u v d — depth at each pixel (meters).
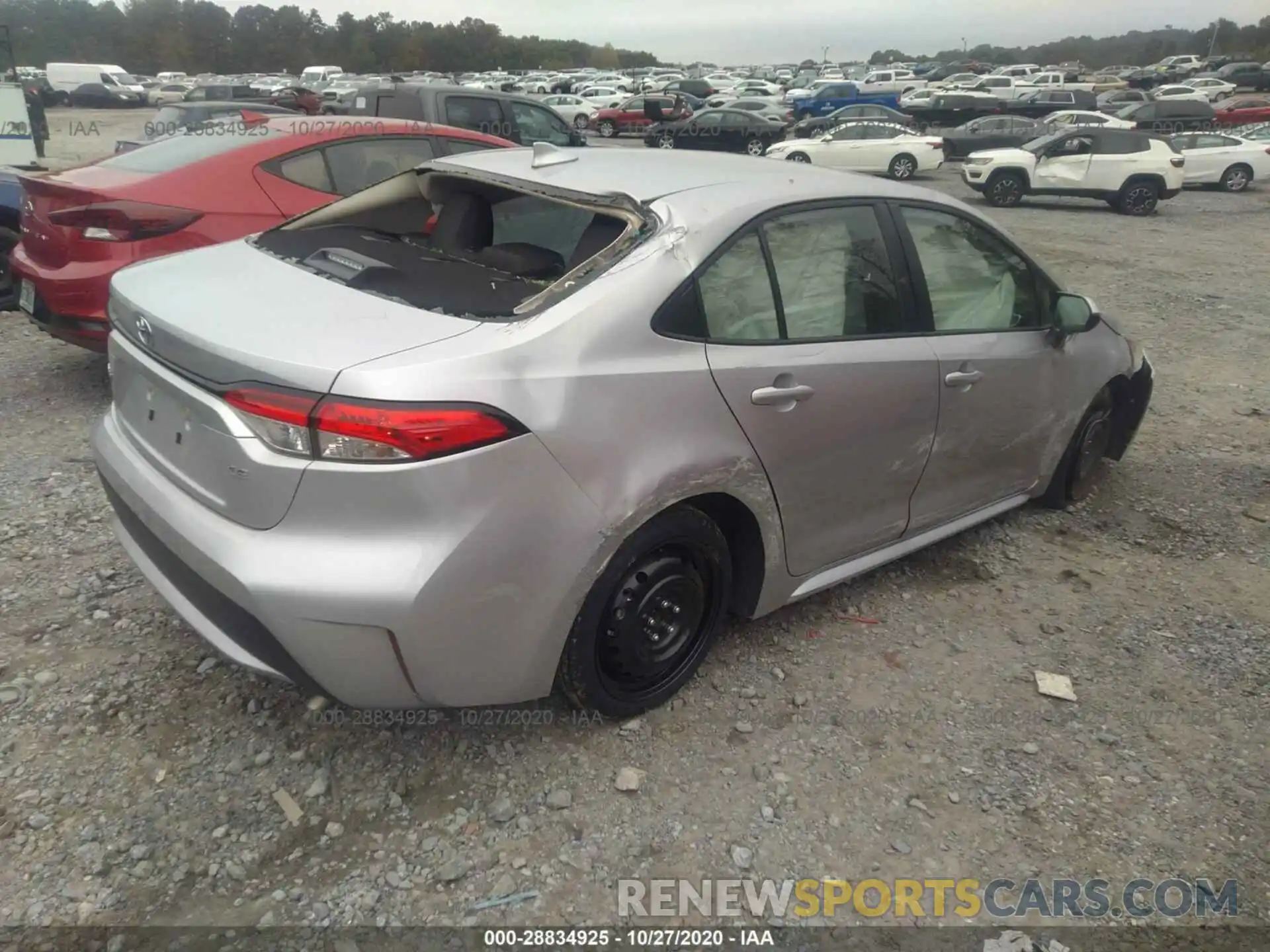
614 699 2.72
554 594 2.35
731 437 2.66
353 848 2.33
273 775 2.54
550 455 2.26
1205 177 22.30
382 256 2.94
